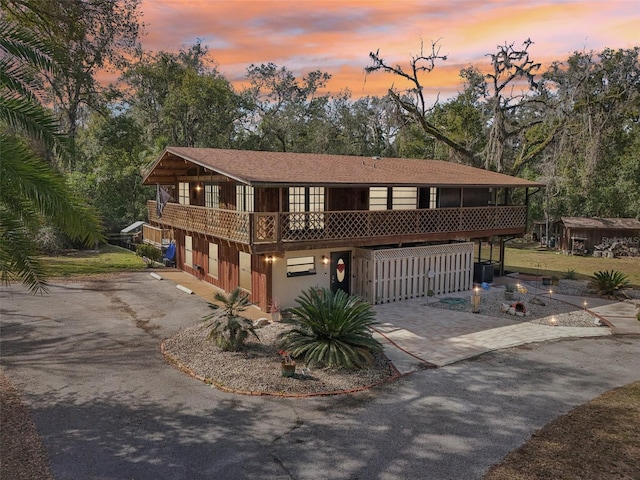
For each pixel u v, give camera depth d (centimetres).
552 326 1578
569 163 3772
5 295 1812
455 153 3872
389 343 1366
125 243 3512
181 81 4522
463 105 4150
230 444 797
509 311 1703
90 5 2244
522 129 3559
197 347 1270
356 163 2131
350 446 798
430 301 1881
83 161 4016
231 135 5028
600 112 3297
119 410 913
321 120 5294
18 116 661
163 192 2455
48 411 900
